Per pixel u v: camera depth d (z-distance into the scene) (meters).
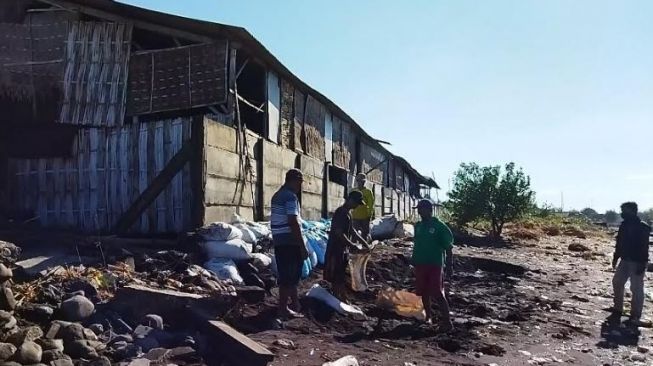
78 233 10.12
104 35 11.26
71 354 4.94
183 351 5.35
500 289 11.28
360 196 8.46
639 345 7.47
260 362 5.39
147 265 7.91
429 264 7.68
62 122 10.95
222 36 11.20
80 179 10.69
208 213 10.30
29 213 10.71
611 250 22.89
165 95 11.18
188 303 6.12
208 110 12.02
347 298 8.64
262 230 10.43
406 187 38.72
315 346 6.29
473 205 24.98
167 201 10.22
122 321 5.78
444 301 7.57
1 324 4.88
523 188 24.77
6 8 11.34
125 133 10.66
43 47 11.24
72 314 5.62
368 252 9.34
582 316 9.21
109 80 11.12
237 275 8.32
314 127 18.25
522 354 6.66
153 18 11.09
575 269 15.36
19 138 11.07
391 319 8.04
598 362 6.58
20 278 6.60
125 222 10.24
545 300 10.26
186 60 11.28
